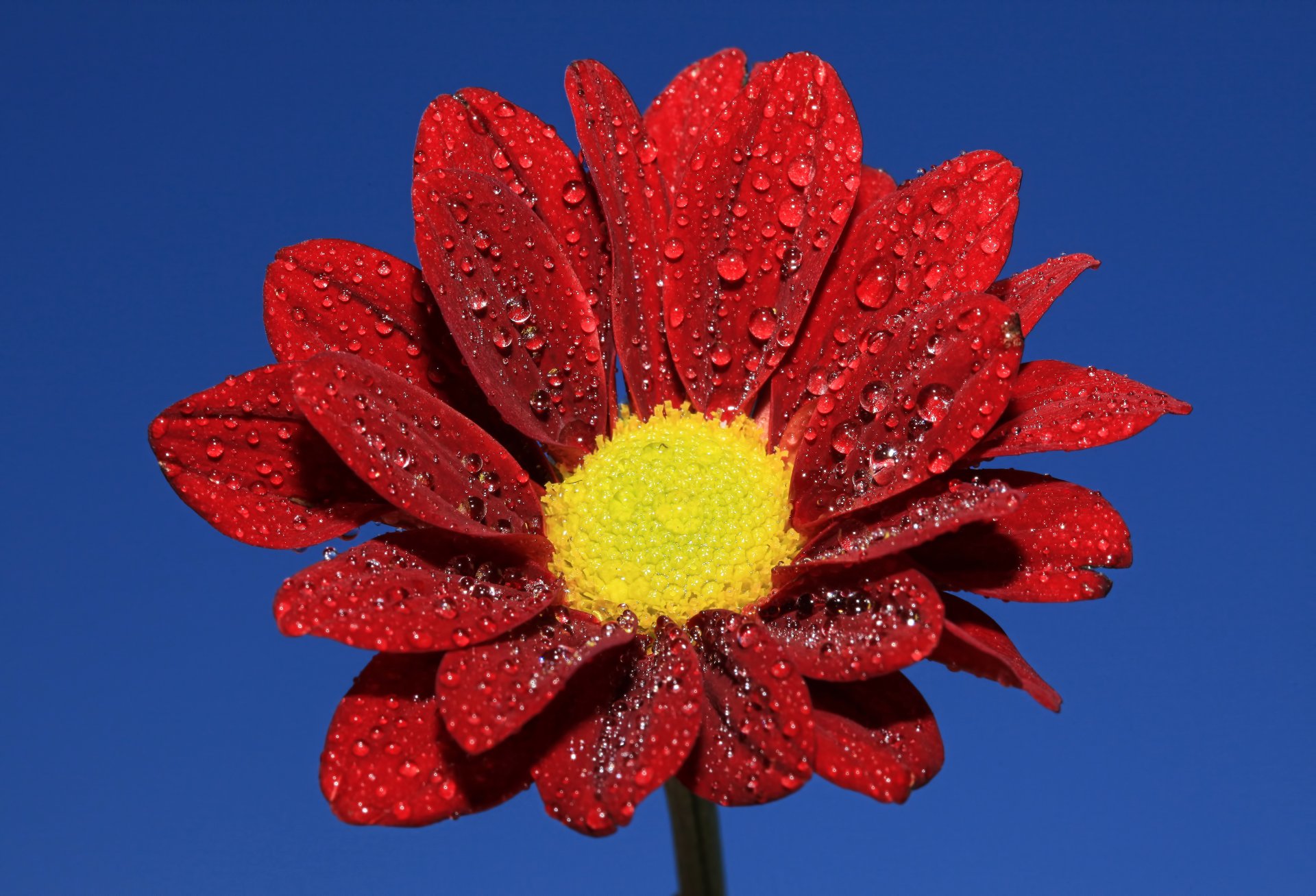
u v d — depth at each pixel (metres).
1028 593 0.21
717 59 0.23
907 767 0.20
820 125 0.22
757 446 0.22
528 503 0.22
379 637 0.20
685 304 0.22
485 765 0.20
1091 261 0.21
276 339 0.21
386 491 0.20
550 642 0.21
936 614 0.20
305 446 0.21
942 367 0.21
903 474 0.21
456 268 0.22
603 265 0.22
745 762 0.20
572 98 0.22
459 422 0.21
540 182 0.22
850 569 0.21
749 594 0.21
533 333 0.22
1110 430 0.21
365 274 0.22
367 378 0.21
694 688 0.20
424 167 0.22
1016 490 0.20
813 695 0.20
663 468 0.22
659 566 0.21
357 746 0.20
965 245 0.22
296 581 0.20
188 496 0.21
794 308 0.22
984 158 0.22
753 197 0.22
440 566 0.21
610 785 0.20
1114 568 0.21
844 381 0.22
